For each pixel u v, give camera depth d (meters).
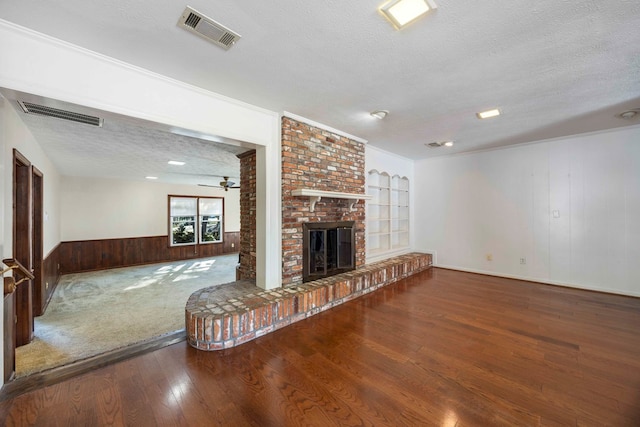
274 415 1.63
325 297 3.35
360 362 2.20
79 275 6.48
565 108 3.08
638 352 2.32
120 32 1.74
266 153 3.15
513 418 1.59
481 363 2.17
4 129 2.00
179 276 6.33
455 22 1.66
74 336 3.20
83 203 7.02
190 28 1.71
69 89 1.88
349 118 3.40
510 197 4.85
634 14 1.58
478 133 4.08
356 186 4.32
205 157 4.80
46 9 1.52
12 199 2.41
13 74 1.69
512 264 4.85
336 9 1.55
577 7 1.53
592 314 3.18
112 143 3.85
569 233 4.30
